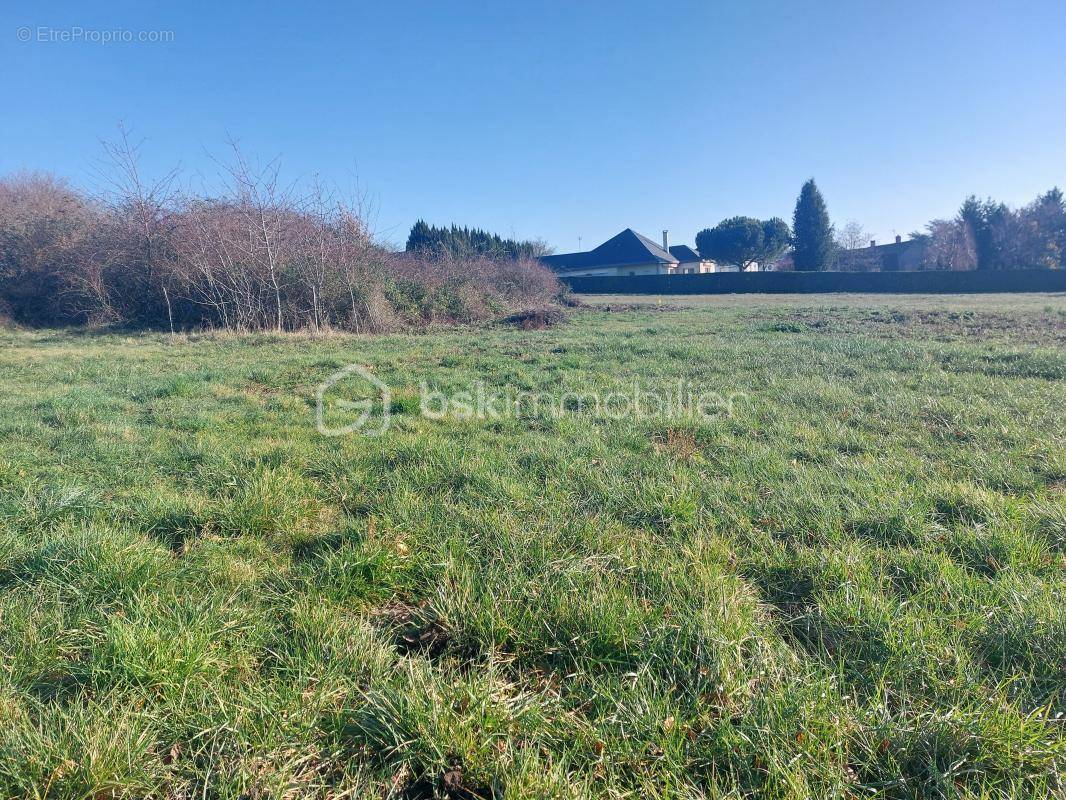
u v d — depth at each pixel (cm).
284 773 171
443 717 185
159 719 189
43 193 2119
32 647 221
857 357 934
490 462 429
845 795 166
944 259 5075
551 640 232
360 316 1725
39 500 351
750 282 4381
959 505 342
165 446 488
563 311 2400
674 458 445
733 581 261
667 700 196
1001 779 171
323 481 407
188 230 1686
